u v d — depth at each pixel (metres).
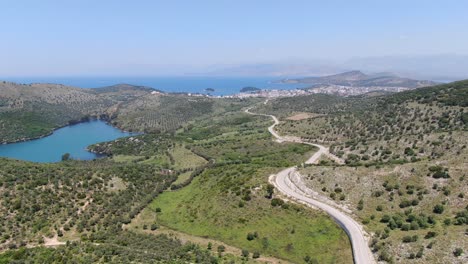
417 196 110.75
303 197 124.69
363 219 106.31
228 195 133.75
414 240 87.12
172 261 92.31
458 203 102.50
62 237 113.88
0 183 135.38
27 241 109.50
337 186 126.75
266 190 130.50
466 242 81.44
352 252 91.19
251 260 97.94
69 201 134.88
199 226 123.19
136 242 111.44
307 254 97.88
